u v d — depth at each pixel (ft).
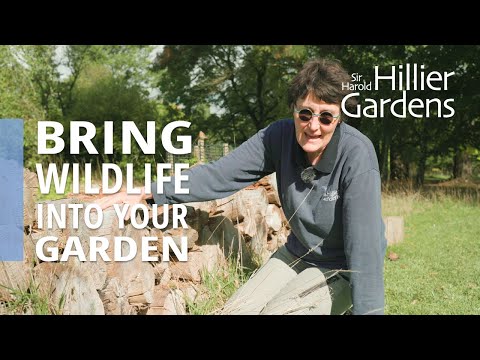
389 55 29.14
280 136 5.25
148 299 5.46
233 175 5.47
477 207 19.84
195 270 6.05
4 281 5.47
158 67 40.45
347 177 4.75
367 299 4.71
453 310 7.54
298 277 5.18
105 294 5.11
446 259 11.07
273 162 5.41
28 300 5.37
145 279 5.49
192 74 40.86
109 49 45.88
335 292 5.03
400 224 13.12
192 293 5.85
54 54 41.45
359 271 4.72
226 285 6.08
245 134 42.14
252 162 5.44
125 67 47.16
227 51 39.93
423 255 11.53
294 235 5.62
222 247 6.75
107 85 36.55
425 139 31.71
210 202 6.59
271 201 9.14
